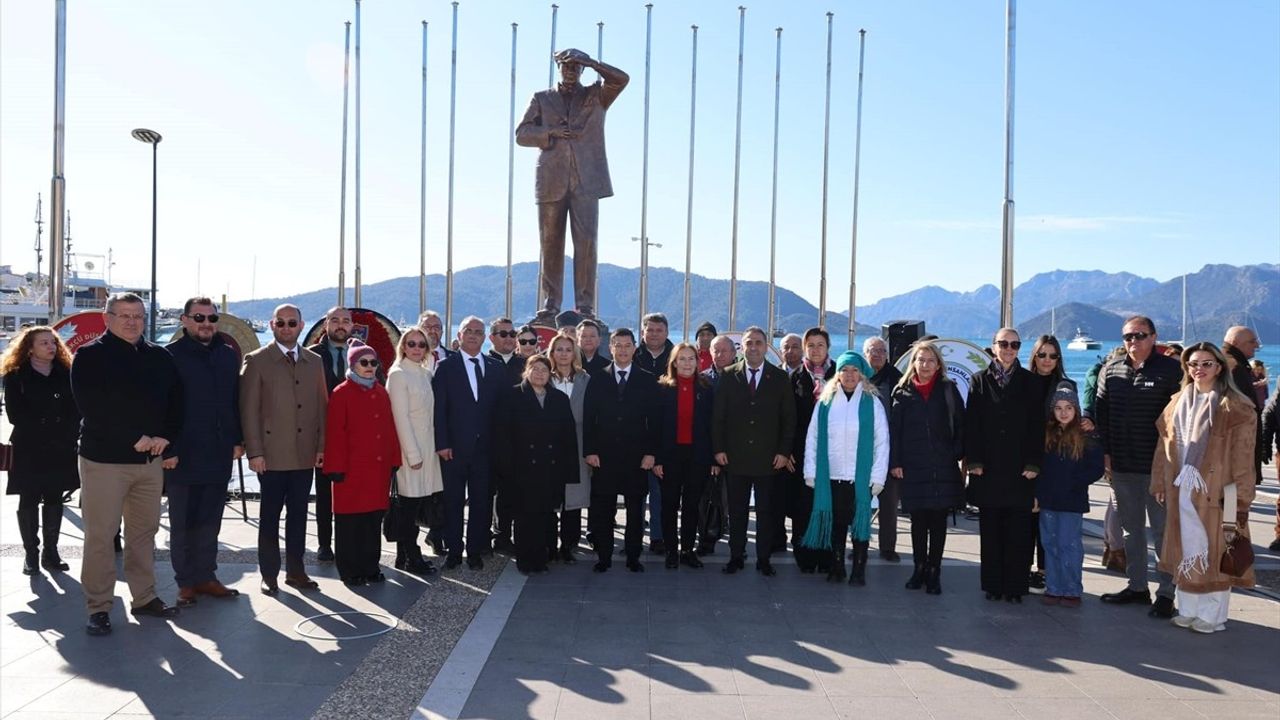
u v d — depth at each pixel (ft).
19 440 23.44
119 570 24.53
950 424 23.65
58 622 19.71
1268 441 30.68
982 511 23.09
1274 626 20.76
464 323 25.85
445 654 17.98
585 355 30.66
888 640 19.36
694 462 26.20
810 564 25.82
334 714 14.80
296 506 23.17
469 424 25.49
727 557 27.99
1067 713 15.29
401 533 25.08
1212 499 20.16
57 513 24.26
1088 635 19.92
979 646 19.03
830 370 28.14
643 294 70.03
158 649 18.01
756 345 25.58
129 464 19.30
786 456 25.46
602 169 46.52
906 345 36.70
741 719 14.84
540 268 47.19
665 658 17.93
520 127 45.85
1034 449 22.43
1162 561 20.99
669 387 26.27
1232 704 15.76
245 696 15.56
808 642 19.15
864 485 24.14
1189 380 21.07
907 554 28.53
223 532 30.07
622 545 29.71
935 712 15.26
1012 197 45.09
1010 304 45.01
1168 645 19.24
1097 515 36.27
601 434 25.59
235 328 34.14
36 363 23.56
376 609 21.18
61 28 43.32
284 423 22.54
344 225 69.92
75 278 186.09
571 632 19.60
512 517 27.91
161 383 19.79
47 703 15.11
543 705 15.33
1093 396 27.02
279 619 20.27
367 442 23.36
